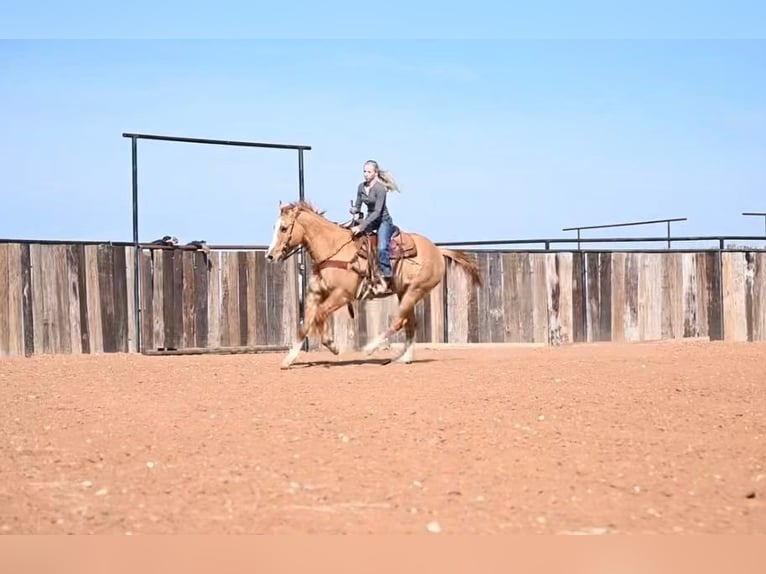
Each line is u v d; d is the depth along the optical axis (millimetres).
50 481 6465
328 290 12969
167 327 16016
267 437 7777
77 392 10445
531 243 18141
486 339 17891
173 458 7070
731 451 7168
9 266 15203
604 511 5625
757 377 11172
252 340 16672
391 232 13266
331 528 5336
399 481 6312
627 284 18531
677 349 16188
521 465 6723
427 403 9312
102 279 15805
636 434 7797
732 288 19016
